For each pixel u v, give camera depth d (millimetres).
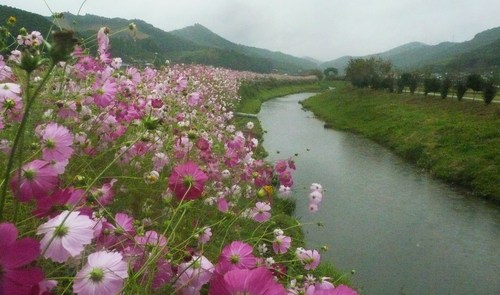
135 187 2203
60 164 1252
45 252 913
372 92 30422
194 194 1479
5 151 1712
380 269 6520
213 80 11898
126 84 2865
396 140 16812
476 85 20094
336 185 10797
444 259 7141
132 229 1356
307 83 58406
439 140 14875
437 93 27047
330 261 6430
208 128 4879
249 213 2688
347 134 19516
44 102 2277
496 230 8586
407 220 8773
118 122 2689
